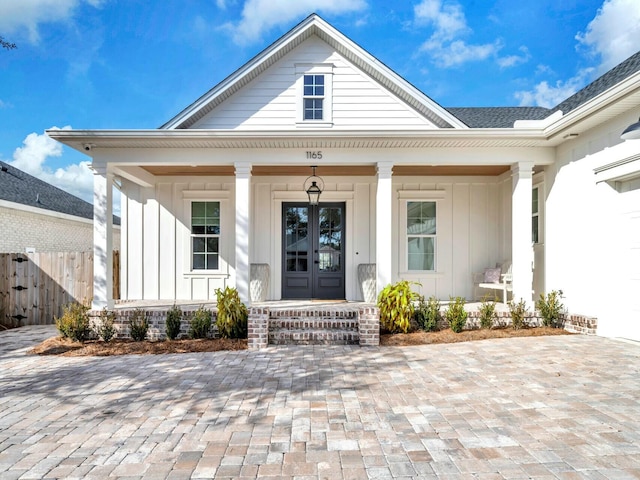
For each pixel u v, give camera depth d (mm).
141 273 10055
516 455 3051
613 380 4664
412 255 10172
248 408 4059
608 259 6609
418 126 9070
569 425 3543
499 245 10047
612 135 6258
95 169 7574
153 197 10102
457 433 3441
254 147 7562
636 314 6363
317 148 7637
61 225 15102
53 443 3342
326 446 3244
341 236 10133
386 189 7605
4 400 4359
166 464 2984
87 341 7180
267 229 10016
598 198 6660
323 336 6832
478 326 7539
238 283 7516
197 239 10188
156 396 4438
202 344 6758
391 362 5660
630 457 2992
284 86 9117
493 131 6934
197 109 8742
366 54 8773
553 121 6762
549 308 7516
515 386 4555
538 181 8602
